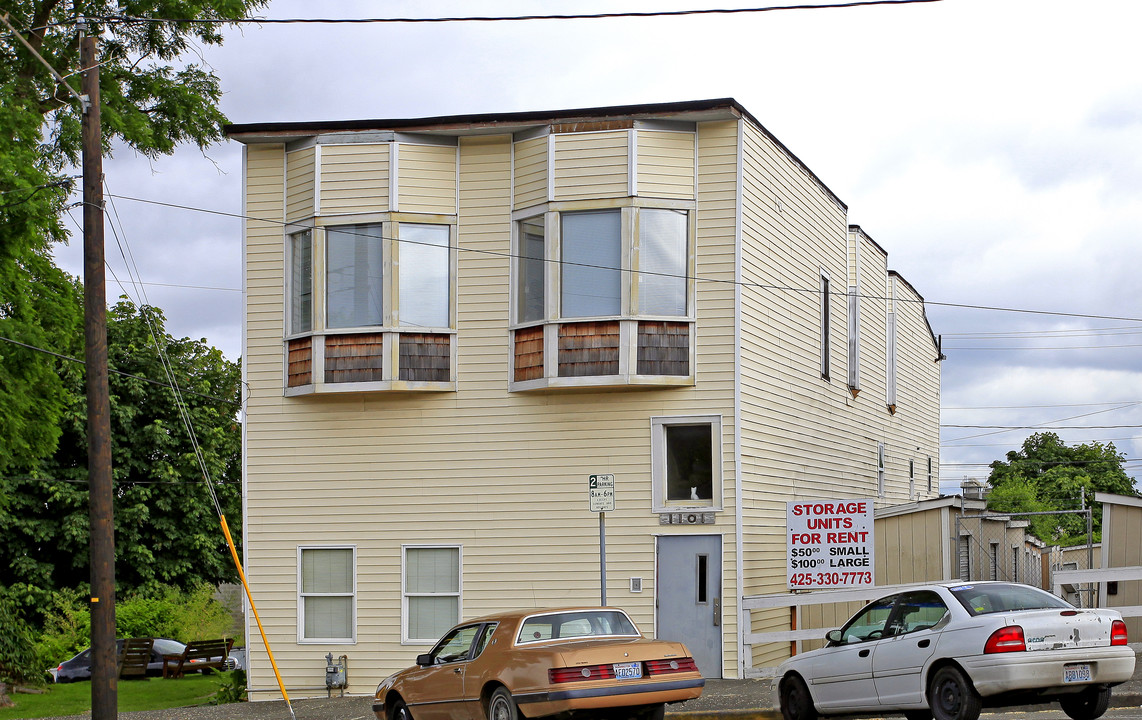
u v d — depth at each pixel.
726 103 20.61
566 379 20.64
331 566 21.94
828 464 26.14
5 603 28.14
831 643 14.23
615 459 20.98
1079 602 20.23
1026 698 12.31
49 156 24.72
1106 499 20.75
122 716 19.86
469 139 21.89
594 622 13.85
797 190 24.50
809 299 25.14
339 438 22.05
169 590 38.31
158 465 38.53
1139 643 18.17
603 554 17.48
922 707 12.77
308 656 21.80
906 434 35.03
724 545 20.47
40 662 28.16
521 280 21.48
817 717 14.57
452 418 21.61
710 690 18.34
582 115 21.11
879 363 31.77
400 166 21.66
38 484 37.00
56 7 25.48
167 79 26.52
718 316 20.81
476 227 21.73
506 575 21.17
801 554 19.91
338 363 21.50
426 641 21.41
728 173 20.97
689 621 20.44
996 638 12.08
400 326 21.39
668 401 20.86
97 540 16.22
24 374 22.72
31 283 24.47
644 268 20.72
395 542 21.69
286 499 22.14
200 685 30.70
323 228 21.77
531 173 21.39
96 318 16.53
